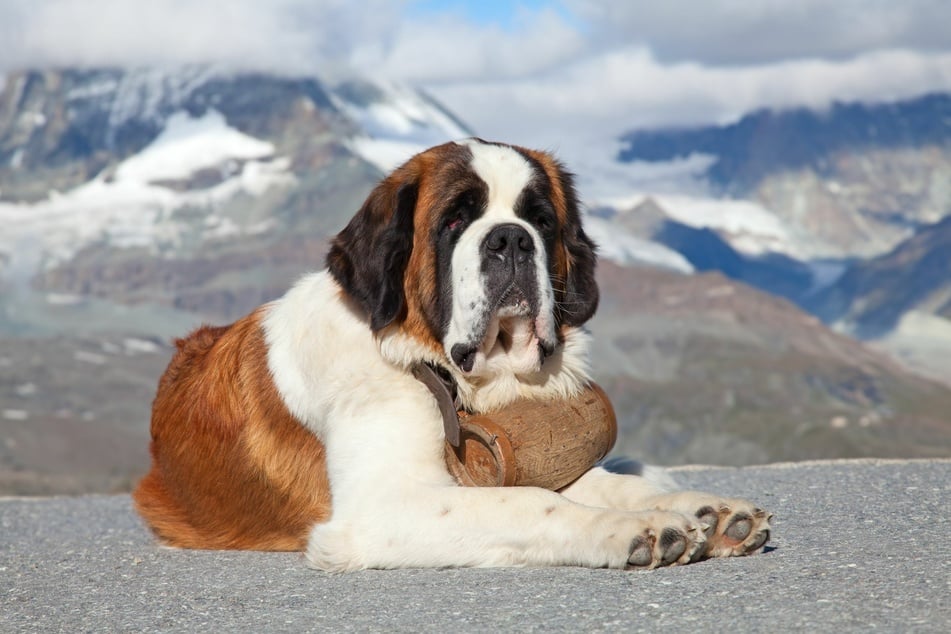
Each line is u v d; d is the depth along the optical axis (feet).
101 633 18.15
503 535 21.16
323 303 25.31
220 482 26.71
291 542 25.77
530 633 15.99
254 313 27.99
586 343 25.73
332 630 17.15
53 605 20.86
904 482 31.07
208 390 27.17
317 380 24.39
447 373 24.21
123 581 23.04
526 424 22.89
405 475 22.57
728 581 18.45
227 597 20.47
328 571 22.22
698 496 21.58
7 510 42.52
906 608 15.84
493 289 23.21
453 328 23.65
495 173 24.35
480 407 24.45
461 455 23.31
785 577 18.45
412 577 20.88
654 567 20.07
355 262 24.39
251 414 25.91
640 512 20.48
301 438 24.95
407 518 21.77
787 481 33.96
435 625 16.93
